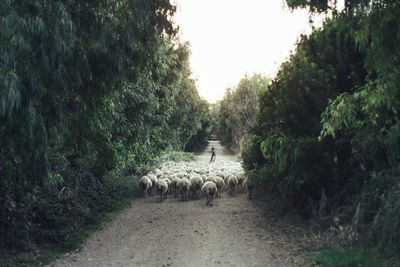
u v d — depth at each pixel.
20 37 7.50
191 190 20.83
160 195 20.48
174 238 12.20
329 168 13.00
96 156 17.83
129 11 10.58
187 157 41.78
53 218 12.12
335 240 10.58
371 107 8.45
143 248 11.05
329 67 13.45
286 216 15.07
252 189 20.23
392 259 8.45
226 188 23.77
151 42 11.44
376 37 7.03
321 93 13.16
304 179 12.91
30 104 8.06
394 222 8.70
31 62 8.16
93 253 10.62
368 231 9.87
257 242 11.62
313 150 12.78
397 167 9.87
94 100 12.41
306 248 10.60
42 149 8.77
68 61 9.52
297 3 7.77
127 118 22.08
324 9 7.69
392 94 7.39
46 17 8.38
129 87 20.48
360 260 8.70
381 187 10.29
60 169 13.89
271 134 13.64
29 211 11.52
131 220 15.25
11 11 7.46
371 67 8.12
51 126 9.87
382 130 9.66
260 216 15.83
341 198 12.59
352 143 11.23
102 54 10.62
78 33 10.15
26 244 10.55
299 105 13.58
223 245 11.29
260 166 16.88
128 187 22.88
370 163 11.39
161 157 35.81
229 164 31.86
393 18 6.72
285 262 9.53
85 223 13.69
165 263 9.55
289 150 12.74
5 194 10.55
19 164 9.51
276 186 15.84
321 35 13.90
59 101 10.33
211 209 17.73
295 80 13.84
